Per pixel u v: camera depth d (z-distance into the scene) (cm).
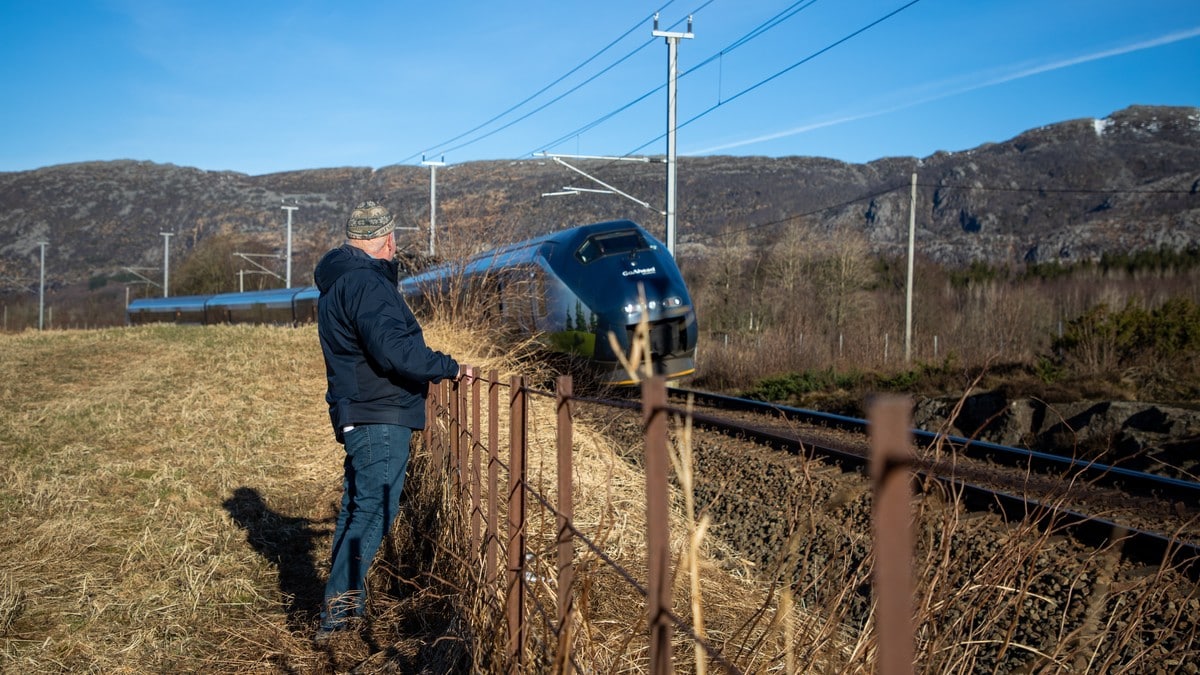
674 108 1966
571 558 279
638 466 764
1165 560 360
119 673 390
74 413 964
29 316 8019
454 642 371
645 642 356
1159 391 1429
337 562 445
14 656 397
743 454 869
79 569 507
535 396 1017
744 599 467
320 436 902
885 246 13288
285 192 16725
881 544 114
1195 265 5803
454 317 1295
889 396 115
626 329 1333
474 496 414
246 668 402
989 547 514
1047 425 1152
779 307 4247
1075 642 388
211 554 548
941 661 306
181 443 833
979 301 3653
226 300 3144
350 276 443
